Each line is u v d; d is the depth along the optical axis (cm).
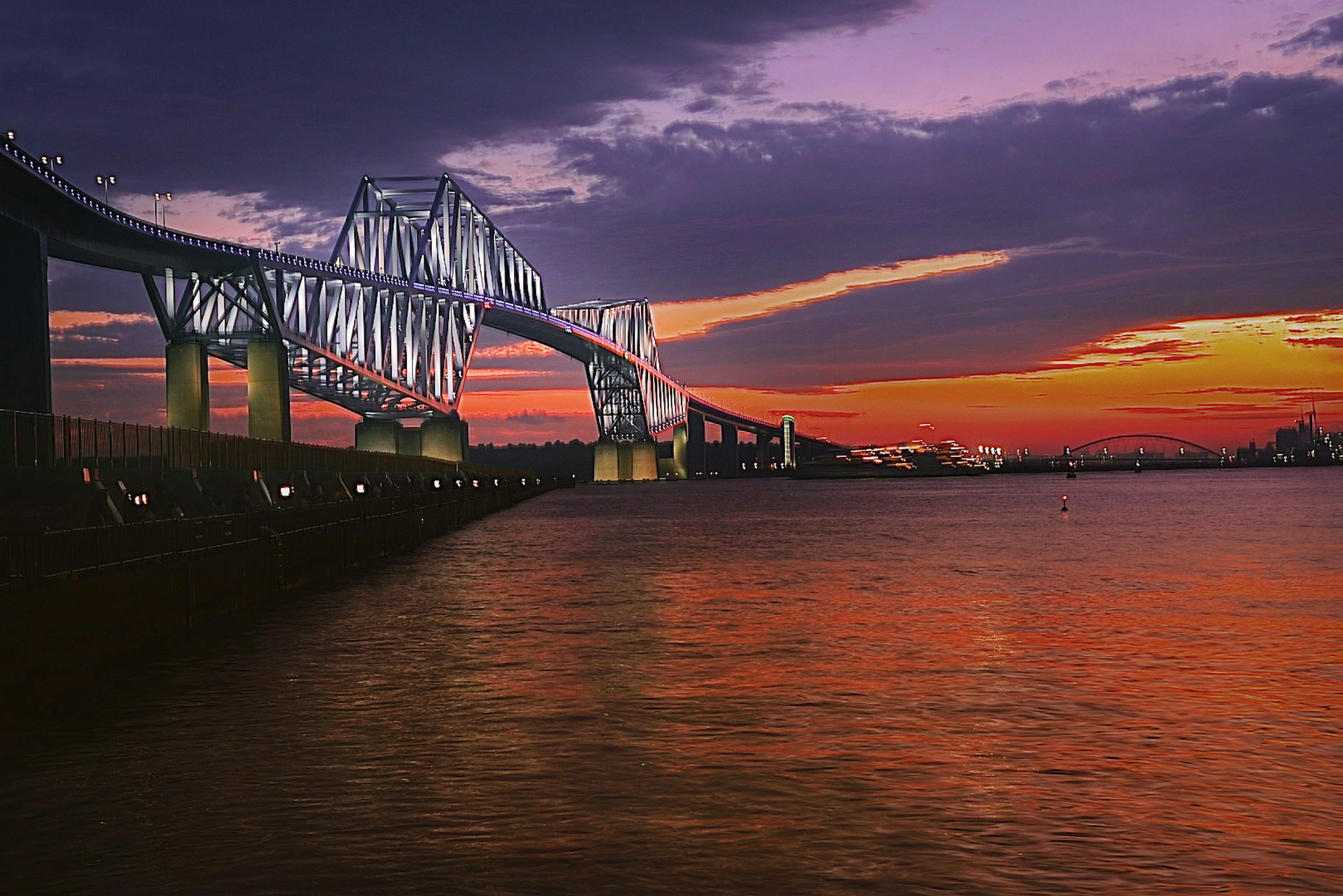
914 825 1438
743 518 12100
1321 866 1289
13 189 10875
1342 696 2295
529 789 1609
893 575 5234
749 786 1619
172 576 3145
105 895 1228
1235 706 2191
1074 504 16050
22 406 11131
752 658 2795
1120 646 2994
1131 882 1243
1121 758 1781
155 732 2008
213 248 15625
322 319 19012
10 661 2206
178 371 15725
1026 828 1427
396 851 1351
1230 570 5397
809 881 1251
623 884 1242
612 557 6431
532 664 2720
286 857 1336
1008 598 4188
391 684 2459
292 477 7812
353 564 5634
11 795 1614
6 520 4169
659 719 2078
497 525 10644
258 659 2806
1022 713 2128
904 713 2127
